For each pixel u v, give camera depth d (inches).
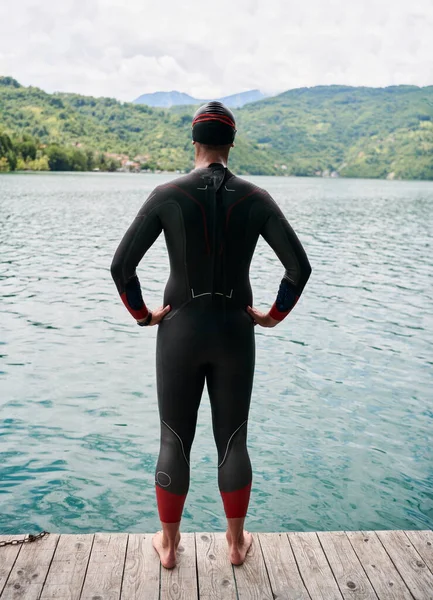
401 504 149.3
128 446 175.6
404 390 229.9
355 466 167.9
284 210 1358.3
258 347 281.7
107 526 135.9
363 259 615.2
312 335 308.3
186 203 88.1
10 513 139.9
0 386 221.0
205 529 135.7
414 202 1894.7
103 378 232.8
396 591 92.8
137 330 306.5
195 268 89.5
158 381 93.5
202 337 89.5
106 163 6417.3
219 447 95.0
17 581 92.0
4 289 408.5
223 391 92.1
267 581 94.4
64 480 155.6
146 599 89.4
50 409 201.2
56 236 740.7
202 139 90.9
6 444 174.6
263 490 153.6
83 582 92.4
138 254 88.2
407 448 180.7
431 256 651.5
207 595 90.8
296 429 191.3
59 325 313.9
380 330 324.5
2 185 2172.7
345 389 228.8
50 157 5447.8
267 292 423.2
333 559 100.4
